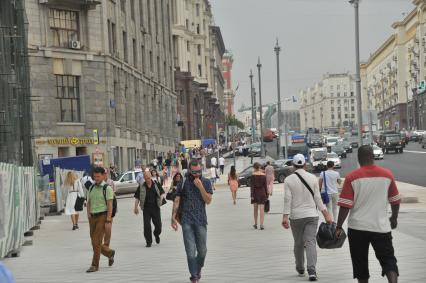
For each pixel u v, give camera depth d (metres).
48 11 105.94
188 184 24.81
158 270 28.83
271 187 65.06
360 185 18.66
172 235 43.72
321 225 21.95
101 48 112.44
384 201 18.69
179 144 173.88
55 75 106.88
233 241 38.62
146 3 154.50
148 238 38.06
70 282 26.80
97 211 29.50
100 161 95.38
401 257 29.69
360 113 73.94
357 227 18.64
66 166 87.50
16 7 66.69
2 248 32.53
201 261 24.92
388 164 138.12
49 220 64.12
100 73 111.88
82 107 109.44
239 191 98.31
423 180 93.38
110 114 113.12
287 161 111.81
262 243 37.12
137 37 142.12
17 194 38.56
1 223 32.56
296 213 25.03
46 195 72.31
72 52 108.12
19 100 64.31
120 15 125.88
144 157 144.62
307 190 25.11
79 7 109.56
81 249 38.84
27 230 45.75
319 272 26.33
